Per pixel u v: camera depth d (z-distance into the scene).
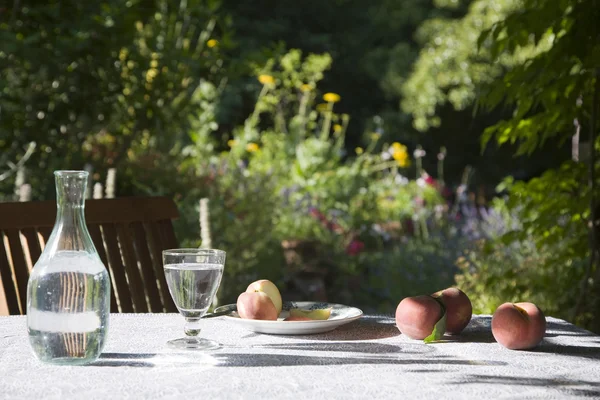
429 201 8.20
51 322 1.20
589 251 3.09
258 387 1.11
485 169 13.70
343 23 14.59
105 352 1.30
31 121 4.66
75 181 1.25
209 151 6.94
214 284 1.36
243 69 5.37
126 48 4.98
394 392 1.10
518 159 13.31
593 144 2.88
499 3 10.81
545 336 1.48
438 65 11.69
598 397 1.09
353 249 6.47
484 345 1.40
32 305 1.21
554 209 3.07
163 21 5.24
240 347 1.36
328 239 6.61
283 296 5.60
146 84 5.07
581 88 2.80
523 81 2.76
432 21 12.37
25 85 4.63
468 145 13.76
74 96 4.74
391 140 13.82
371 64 13.88
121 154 5.20
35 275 1.22
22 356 1.27
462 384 1.14
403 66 13.22
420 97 12.20
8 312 1.81
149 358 1.27
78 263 1.22
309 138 8.78
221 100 12.06
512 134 3.00
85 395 1.07
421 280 5.88
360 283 6.14
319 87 14.33
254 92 12.66
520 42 2.77
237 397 1.07
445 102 13.08
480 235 5.95
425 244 6.70
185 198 5.30
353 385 1.13
